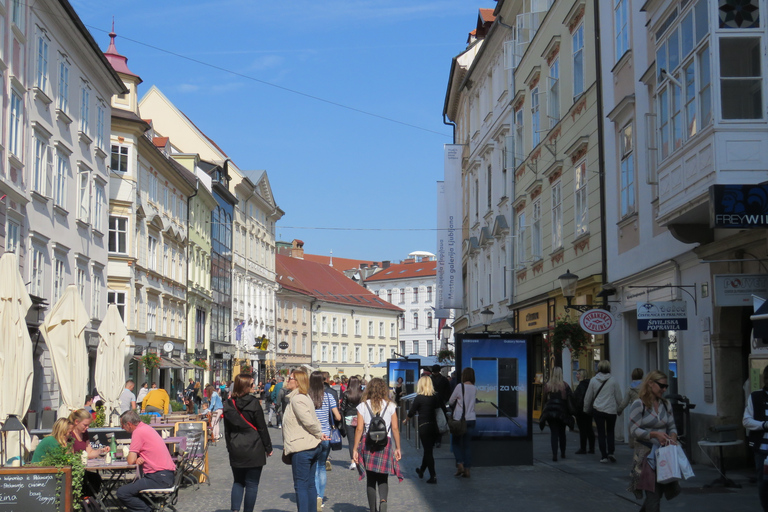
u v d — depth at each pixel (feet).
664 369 59.36
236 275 227.20
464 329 150.92
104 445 47.96
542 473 49.85
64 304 53.11
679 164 44.39
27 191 78.02
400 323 376.68
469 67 135.54
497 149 117.70
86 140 98.73
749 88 39.91
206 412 88.33
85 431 38.75
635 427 29.60
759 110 39.88
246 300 236.43
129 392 71.26
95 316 104.01
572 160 81.05
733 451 47.62
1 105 70.74
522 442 54.13
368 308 327.26
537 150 95.04
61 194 89.97
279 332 267.39
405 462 59.11
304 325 288.10
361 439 36.45
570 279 70.08
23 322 43.57
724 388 48.14
